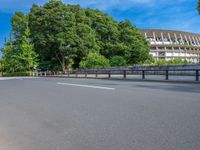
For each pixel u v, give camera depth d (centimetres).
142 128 481
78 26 4709
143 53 5747
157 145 384
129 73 2530
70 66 5338
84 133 468
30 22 4906
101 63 4212
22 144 428
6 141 449
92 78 2625
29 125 555
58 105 788
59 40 4375
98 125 520
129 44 5619
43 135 473
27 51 4888
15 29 5600
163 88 1227
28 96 1058
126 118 569
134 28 6041
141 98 866
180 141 397
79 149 386
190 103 734
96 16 5578
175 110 634
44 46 4709
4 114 686
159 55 12031
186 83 1602
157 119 548
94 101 834
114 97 912
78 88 1313
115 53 5438
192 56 12762
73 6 5019
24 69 5500
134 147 380
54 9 4662
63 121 573
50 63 5222
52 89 1313
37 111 708
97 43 5278
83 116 611
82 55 4853
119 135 444
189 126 481
